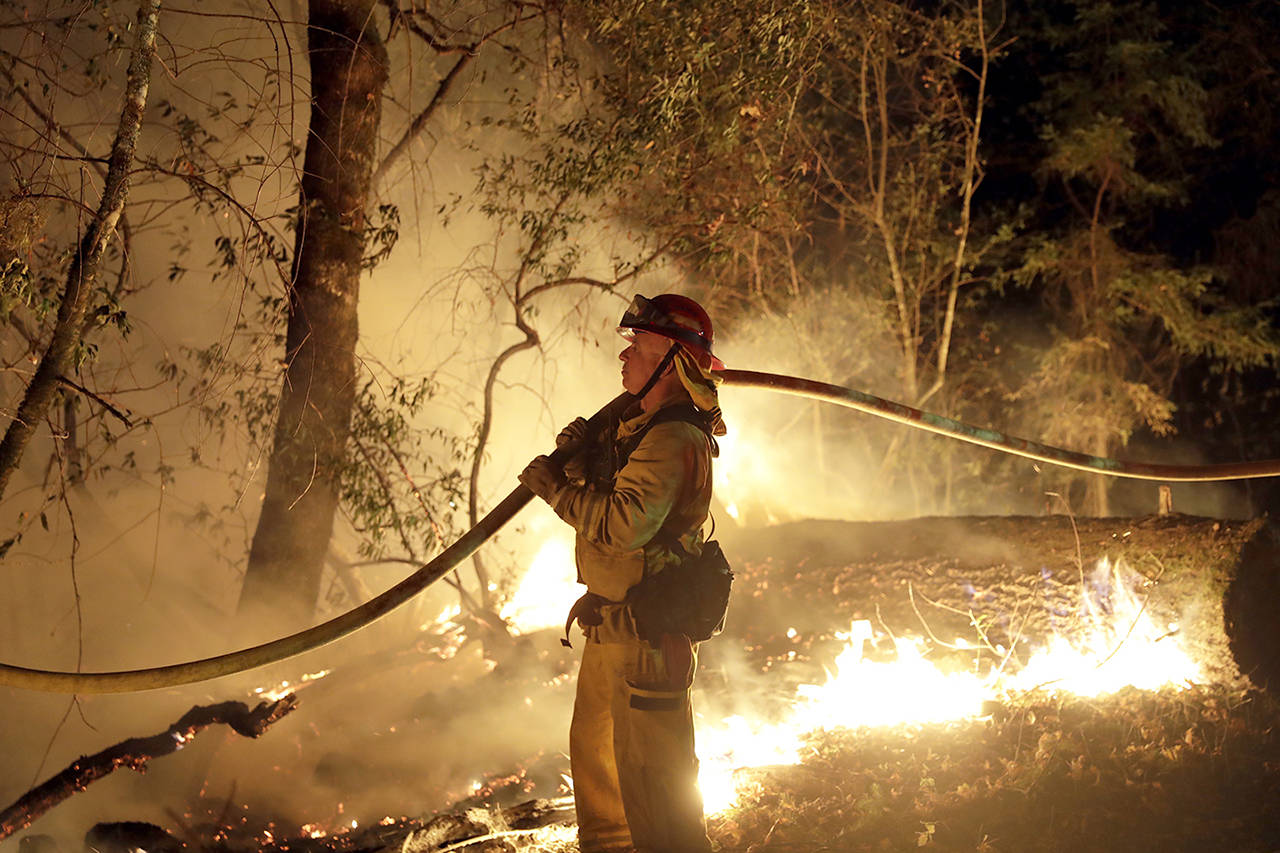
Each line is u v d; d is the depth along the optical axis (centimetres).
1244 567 609
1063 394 1411
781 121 819
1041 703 551
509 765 563
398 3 757
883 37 1104
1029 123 1485
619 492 326
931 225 1231
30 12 616
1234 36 1454
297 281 676
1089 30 1409
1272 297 1456
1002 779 463
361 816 531
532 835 429
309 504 681
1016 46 1454
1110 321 1383
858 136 1266
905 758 500
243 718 512
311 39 680
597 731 356
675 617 328
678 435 329
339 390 680
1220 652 592
